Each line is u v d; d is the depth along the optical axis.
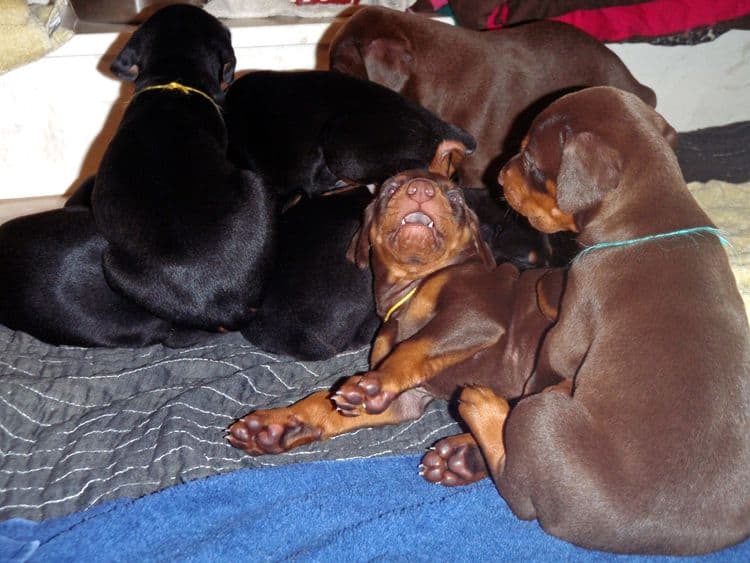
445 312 0.52
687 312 0.43
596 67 0.78
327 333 0.59
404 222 0.52
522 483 0.42
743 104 0.93
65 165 0.90
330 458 0.51
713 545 0.39
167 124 0.61
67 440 0.51
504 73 0.77
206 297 0.57
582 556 0.42
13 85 0.86
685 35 0.87
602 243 0.47
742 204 0.74
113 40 0.86
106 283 0.60
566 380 0.48
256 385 0.56
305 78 0.73
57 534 0.44
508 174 0.54
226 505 0.45
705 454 0.39
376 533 0.43
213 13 0.95
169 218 0.56
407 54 0.77
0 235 0.61
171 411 0.52
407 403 0.54
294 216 0.62
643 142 0.48
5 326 0.62
